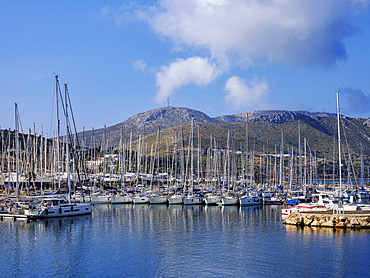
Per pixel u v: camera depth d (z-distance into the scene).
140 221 63.72
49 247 44.66
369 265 36.97
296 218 59.00
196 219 66.56
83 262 38.62
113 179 123.62
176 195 94.00
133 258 40.00
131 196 95.62
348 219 55.38
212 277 34.06
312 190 117.62
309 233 51.66
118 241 47.78
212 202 90.50
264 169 169.25
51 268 36.75
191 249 43.59
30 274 35.09
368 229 53.62
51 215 65.50
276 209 84.06
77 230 54.91
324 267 36.53
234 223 61.72
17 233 52.50
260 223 61.59
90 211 71.75
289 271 35.56
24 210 64.81
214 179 124.06
